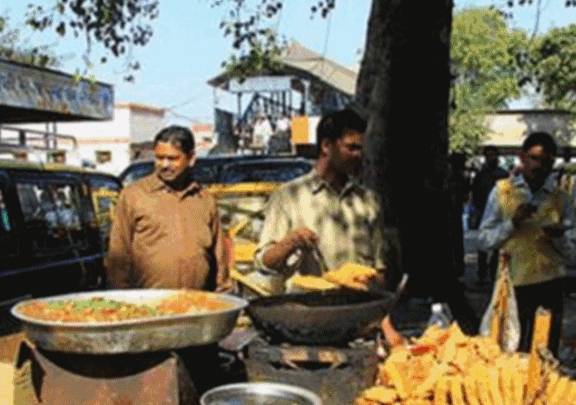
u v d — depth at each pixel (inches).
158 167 173.2
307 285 130.8
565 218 220.8
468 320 360.5
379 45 395.5
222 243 181.6
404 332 176.9
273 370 116.8
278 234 148.1
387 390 109.7
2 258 225.5
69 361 108.0
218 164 434.9
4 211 232.5
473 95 1411.2
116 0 530.6
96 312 112.7
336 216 146.9
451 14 396.8
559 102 1331.2
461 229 465.7
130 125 1521.9
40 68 576.7
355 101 404.8
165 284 171.5
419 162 390.0
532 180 220.2
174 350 107.0
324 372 115.0
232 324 110.3
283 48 597.0
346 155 145.3
